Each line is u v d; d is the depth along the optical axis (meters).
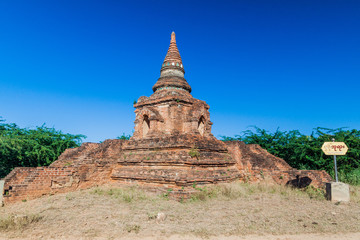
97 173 17.78
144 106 22.03
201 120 21.91
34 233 8.83
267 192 15.89
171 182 14.90
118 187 17.05
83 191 16.03
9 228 9.17
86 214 10.97
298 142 24.95
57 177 15.77
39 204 12.98
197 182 15.09
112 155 18.88
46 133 25.91
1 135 21.48
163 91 21.91
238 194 14.80
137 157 18.09
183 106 20.67
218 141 19.91
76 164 17.20
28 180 14.67
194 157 16.05
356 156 21.31
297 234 8.94
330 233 9.05
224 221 10.16
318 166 22.27
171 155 16.09
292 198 14.33
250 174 18.97
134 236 8.64
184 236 8.67
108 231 9.02
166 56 24.05
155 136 19.12
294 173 17.42
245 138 29.98
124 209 11.83
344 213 11.37
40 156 23.12
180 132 19.84
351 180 18.98
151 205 12.58
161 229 9.23
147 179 16.16
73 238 8.45
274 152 26.47
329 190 14.01
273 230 9.24
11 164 22.97
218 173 16.89
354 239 8.56
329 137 22.75
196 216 10.83
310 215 11.04
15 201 13.95
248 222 10.05
